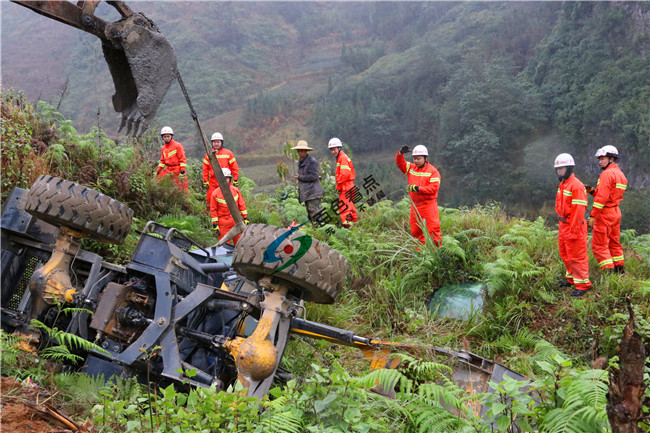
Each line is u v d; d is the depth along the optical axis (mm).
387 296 8547
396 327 7668
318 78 168250
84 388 4285
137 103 4043
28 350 4668
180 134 135375
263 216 13438
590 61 62156
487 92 59125
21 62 152500
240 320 5168
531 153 53594
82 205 4832
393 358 4801
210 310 5246
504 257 9297
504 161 54219
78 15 3979
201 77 173750
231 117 143125
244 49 195000
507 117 57656
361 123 88125
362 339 4930
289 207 13148
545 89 60938
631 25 65000
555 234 11016
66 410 4051
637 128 52219
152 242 4898
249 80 174625
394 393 4492
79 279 5453
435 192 9773
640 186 52375
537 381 3898
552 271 9258
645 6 65250
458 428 3873
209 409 3639
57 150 9719
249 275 4555
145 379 4680
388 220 12336
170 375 4336
